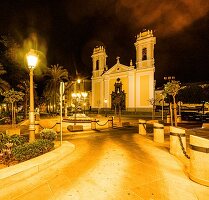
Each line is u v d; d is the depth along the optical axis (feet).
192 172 16.49
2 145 23.15
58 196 14.01
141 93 147.84
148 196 13.87
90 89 209.67
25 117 98.32
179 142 24.06
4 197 13.87
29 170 17.57
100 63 178.19
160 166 20.16
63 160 22.33
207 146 15.55
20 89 97.25
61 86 28.55
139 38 151.23
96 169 19.36
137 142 33.83
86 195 14.11
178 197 13.70
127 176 17.48
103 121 84.23
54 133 30.71
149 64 145.28
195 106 135.95
